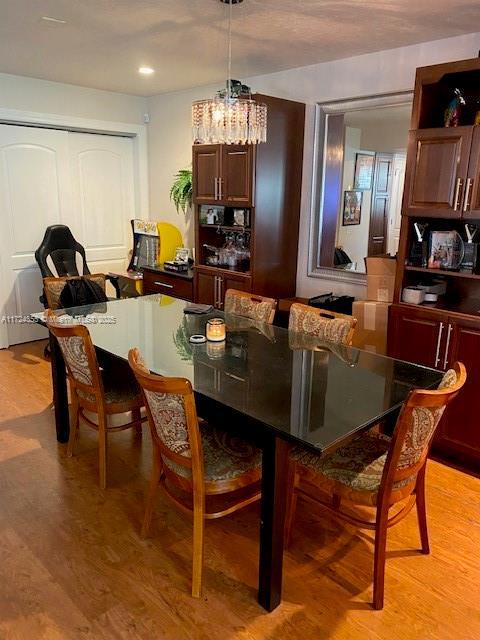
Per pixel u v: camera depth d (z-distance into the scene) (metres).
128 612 1.86
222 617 1.84
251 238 3.83
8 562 2.10
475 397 2.75
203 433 2.19
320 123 3.86
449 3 2.50
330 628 1.81
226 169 3.91
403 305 3.01
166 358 2.41
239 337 2.77
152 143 5.44
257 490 2.12
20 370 4.27
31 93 4.55
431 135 2.75
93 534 2.28
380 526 1.85
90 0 2.57
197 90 4.77
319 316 2.85
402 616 1.87
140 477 2.74
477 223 3.01
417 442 1.81
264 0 2.51
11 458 2.90
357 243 3.82
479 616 1.88
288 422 1.76
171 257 5.12
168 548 2.20
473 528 2.37
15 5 2.65
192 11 2.69
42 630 1.77
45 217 4.96
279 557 1.85
